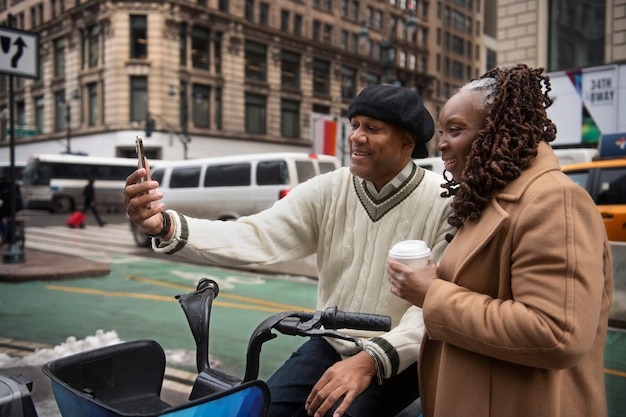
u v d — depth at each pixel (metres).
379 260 1.80
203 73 35.19
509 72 1.36
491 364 1.30
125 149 33.22
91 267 8.63
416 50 51.62
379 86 1.76
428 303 1.30
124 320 5.70
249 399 1.27
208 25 35.22
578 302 1.14
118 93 33.28
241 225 1.85
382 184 1.82
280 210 1.93
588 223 1.20
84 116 36.06
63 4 37.81
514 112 1.32
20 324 5.50
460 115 1.40
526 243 1.21
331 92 42.88
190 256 1.75
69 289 7.44
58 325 5.47
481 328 1.21
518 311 1.17
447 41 57.34
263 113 38.91
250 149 37.75
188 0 33.78
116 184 28.94
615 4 13.59
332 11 42.84
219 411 1.22
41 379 3.84
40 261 9.25
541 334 1.13
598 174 7.00
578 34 14.34
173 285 7.85
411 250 1.39
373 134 1.73
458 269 1.34
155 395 1.61
